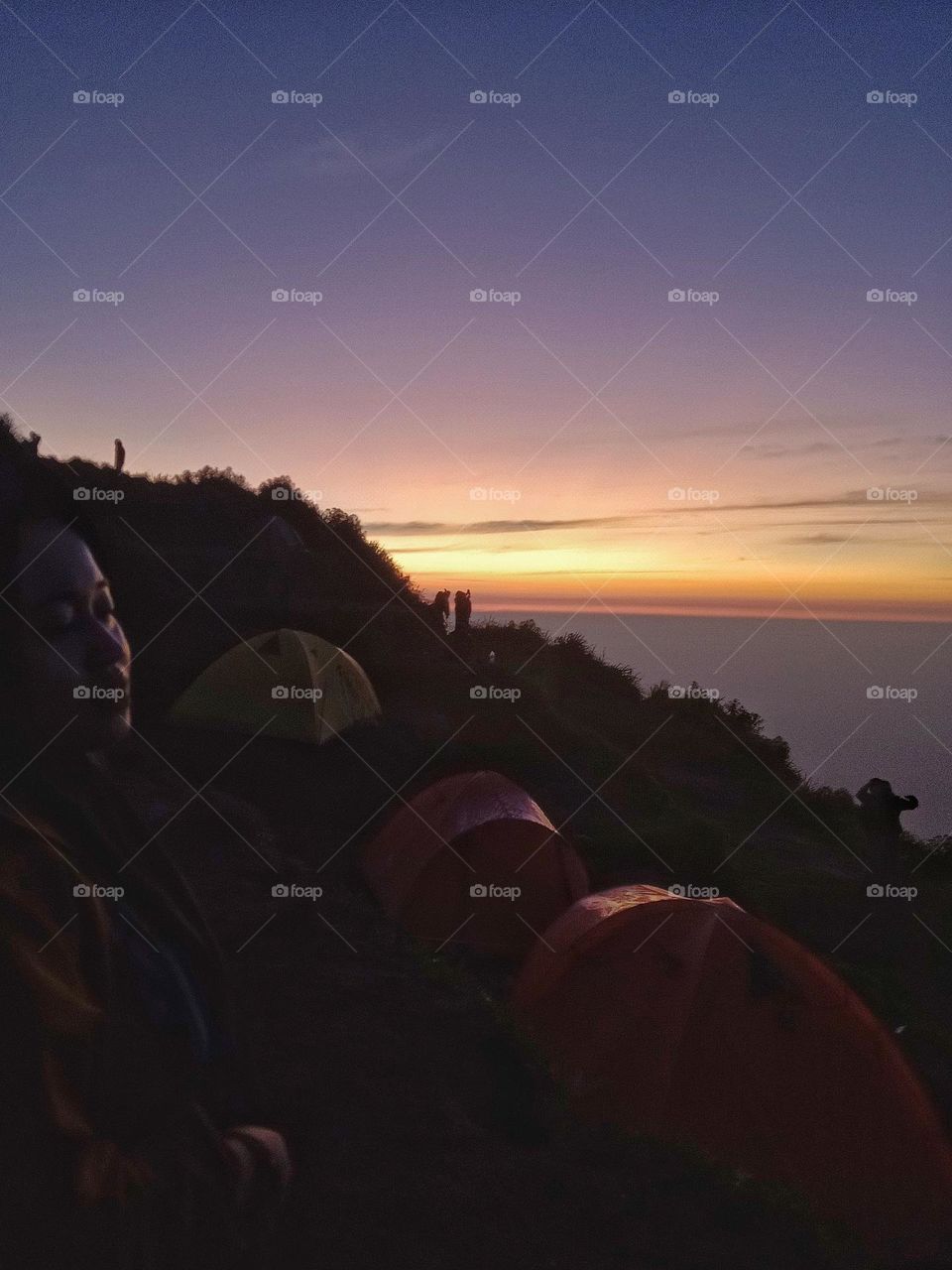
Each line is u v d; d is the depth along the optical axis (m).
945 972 11.53
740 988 6.66
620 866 13.55
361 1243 4.23
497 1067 6.27
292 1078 5.58
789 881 14.23
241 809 11.08
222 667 16.05
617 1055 6.55
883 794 13.55
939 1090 7.55
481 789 11.02
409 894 10.03
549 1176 5.16
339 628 21.53
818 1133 6.32
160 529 25.70
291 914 8.26
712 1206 5.32
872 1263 5.29
